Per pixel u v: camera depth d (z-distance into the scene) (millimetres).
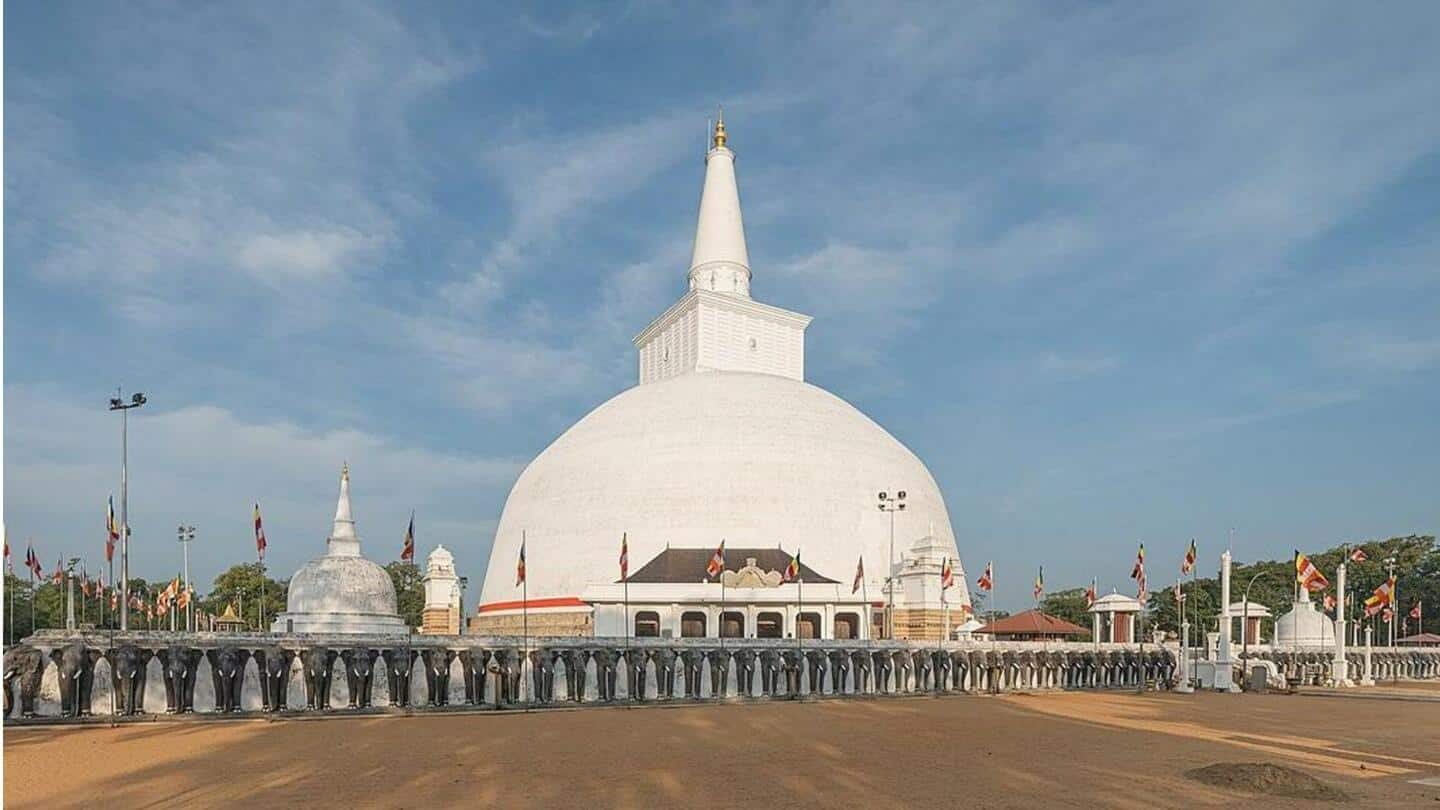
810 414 99375
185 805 21625
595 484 93500
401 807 21391
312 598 60125
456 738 33844
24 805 21734
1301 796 22953
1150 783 24688
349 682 42875
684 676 51000
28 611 101562
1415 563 131500
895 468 98750
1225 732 37344
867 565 90500
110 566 73375
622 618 78438
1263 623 120062
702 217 115625
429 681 44688
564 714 43375
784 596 78812
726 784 24469
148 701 39312
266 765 27344
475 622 100562
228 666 40344
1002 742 33469
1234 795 23031
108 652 38812
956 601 87750
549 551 92375
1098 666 65875
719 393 99625
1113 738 34875
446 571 90688
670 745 32219
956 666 59125
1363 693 62938
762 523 89000
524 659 47094
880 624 84875
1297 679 73562
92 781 24656
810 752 30594
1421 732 37812
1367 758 29891
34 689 37688
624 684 49562
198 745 31578
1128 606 86250
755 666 52312
